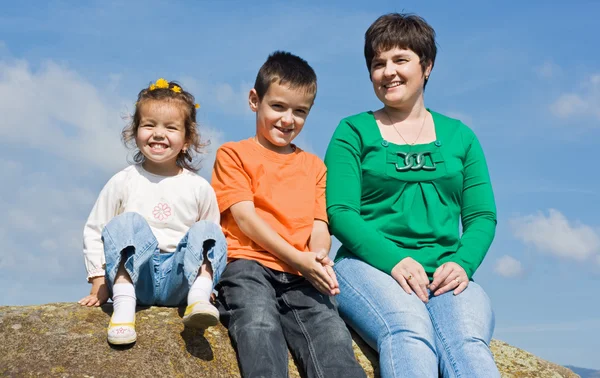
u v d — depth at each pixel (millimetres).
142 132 3324
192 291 2953
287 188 3562
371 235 3457
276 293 3336
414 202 3609
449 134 3801
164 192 3338
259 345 2928
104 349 2814
